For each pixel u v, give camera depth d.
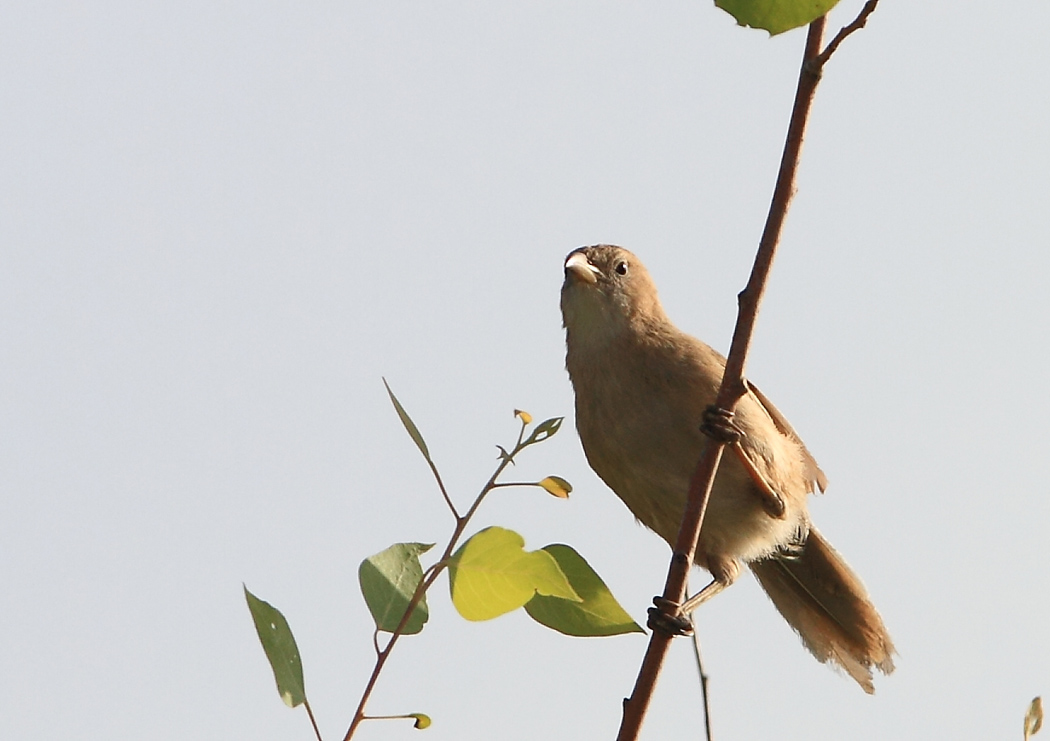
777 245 7.11
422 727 5.54
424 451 5.73
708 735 7.41
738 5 5.05
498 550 5.41
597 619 6.23
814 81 6.76
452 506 5.69
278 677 5.51
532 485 5.71
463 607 5.40
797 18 5.00
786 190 7.02
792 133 6.90
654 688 7.20
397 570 6.00
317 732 5.51
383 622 5.84
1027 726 6.47
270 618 5.57
